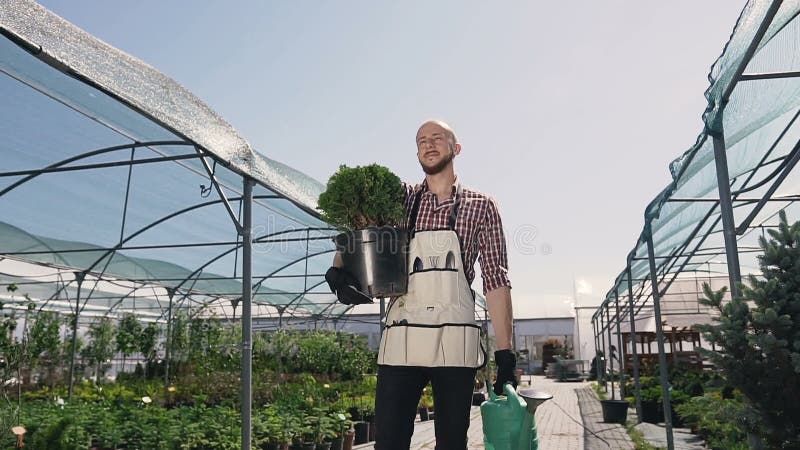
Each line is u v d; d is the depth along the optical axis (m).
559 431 11.88
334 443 8.41
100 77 4.08
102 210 8.74
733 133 4.69
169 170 7.45
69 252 10.41
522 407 1.87
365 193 2.22
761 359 3.43
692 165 5.33
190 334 14.82
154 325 16.14
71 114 5.89
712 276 16.56
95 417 7.94
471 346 2.05
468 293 2.12
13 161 6.99
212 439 6.78
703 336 3.62
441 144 2.19
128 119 5.31
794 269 3.43
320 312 20.83
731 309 3.56
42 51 3.58
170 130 4.77
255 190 7.93
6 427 5.89
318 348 15.78
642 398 13.23
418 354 2.02
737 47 3.46
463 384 2.01
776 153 5.85
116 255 11.16
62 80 4.62
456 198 2.18
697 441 9.91
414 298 2.09
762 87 3.92
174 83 5.40
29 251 10.10
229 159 5.53
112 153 6.80
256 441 6.83
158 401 11.46
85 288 16.08
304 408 9.28
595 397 20.86
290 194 6.67
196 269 12.86
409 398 2.06
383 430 2.03
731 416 3.53
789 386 3.31
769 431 3.40
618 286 14.28
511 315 2.10
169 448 6.43
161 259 11.82
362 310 30.94
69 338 15.81
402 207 2.25
